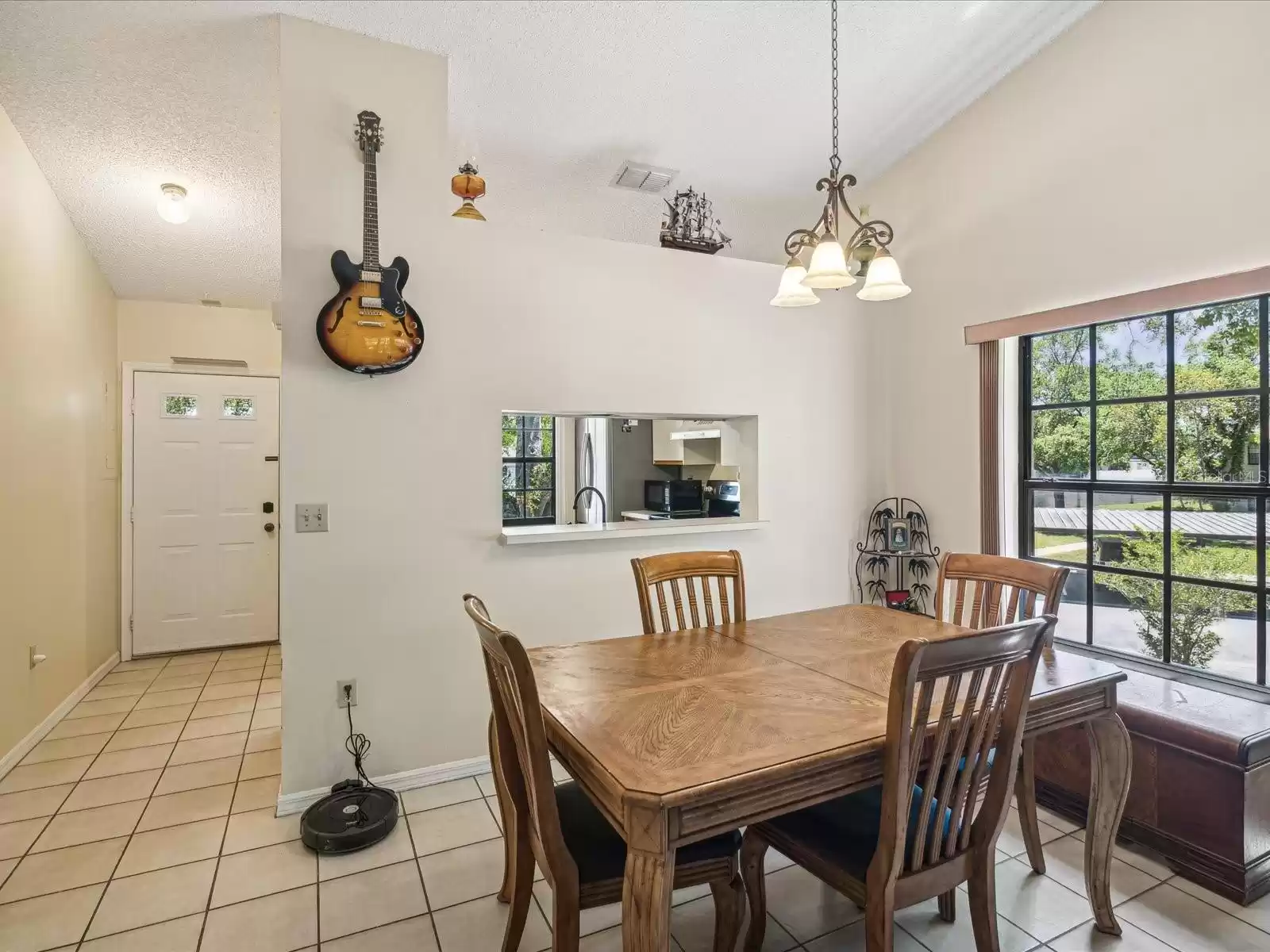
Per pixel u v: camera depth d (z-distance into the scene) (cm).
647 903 120
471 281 276
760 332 351
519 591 288
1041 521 328
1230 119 246
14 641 288
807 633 226
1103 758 187
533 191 359
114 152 297
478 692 280
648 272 318
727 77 295
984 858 153
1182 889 207
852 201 414
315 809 238
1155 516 285
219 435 456
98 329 394
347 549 256
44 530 318
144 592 439
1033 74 314
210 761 293
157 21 235
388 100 258
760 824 171
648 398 318
